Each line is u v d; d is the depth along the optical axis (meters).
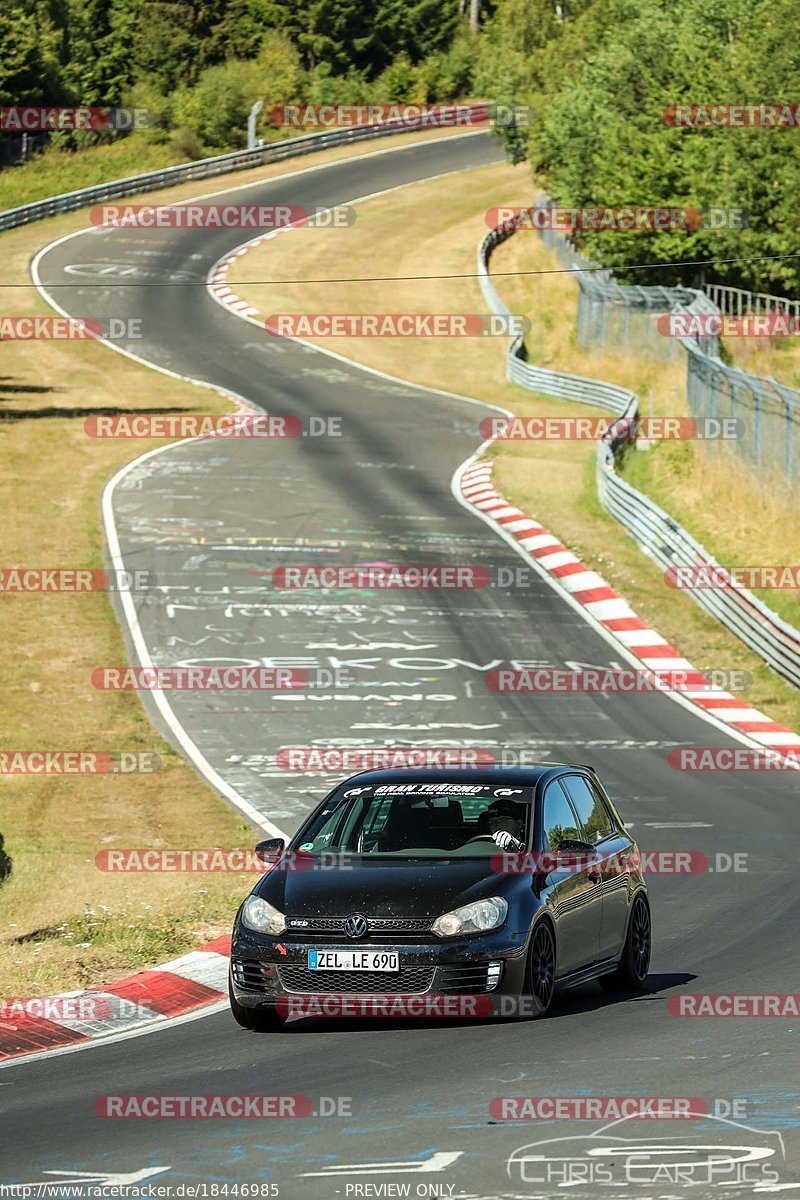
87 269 153.50
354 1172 14.55
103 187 178.00
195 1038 21.47
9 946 27.80
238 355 125.25
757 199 114.00
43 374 116.12
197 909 30.66
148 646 58.78
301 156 199.00
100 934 28.45
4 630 59.91
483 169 193.38
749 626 60.72
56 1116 17.33
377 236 164.88
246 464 90.44
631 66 134.75
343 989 20.73
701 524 76.94
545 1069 18.53
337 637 60.41
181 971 25.69
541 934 21.59
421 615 63.50
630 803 41.78
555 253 149.38
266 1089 18.06
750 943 27.34
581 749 48.34
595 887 23.27
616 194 119.31
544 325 135.62
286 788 43.47
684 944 27.72
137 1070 19.62
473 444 98.38
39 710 51.47
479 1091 17.50
